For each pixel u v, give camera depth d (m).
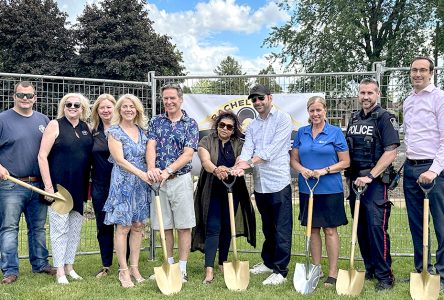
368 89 4.59
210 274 4.91
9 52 33.44
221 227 5.14
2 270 4.86
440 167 4.30
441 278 4.55
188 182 4.88
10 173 4.77
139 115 4.91
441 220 4.51
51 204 4.78
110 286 4.71
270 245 5.18
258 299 4.30
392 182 4.61
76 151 4.82
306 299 4.29
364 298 4.29
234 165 4.93
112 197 4.68
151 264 5.69
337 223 4.66
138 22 33.59
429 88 4.50
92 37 33.00
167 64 34.72
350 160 4.71
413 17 22.19
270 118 4.84
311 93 5.77
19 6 33.41
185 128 4.86
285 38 23.66
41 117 5.05
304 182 4.78
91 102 6.29
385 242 4.61
